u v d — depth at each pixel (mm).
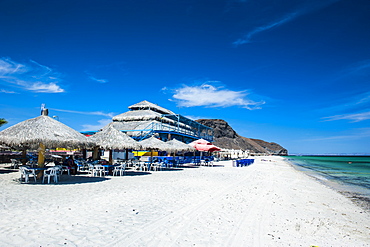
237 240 5230
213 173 18781
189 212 7066
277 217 7273
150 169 19453
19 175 13852
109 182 11930
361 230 6738
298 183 16219
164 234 5277
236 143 159125
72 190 9469
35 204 7102
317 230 6398
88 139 12938
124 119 37844
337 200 11008
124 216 6348
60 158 21984
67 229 5227
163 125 34750
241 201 9000
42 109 12523
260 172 22562
